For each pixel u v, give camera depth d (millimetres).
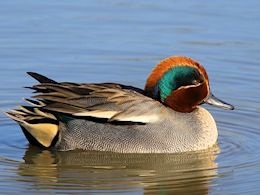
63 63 19750
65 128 14633
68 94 14414
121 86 15070
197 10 23609
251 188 12828
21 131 15953
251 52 20406
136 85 18531
